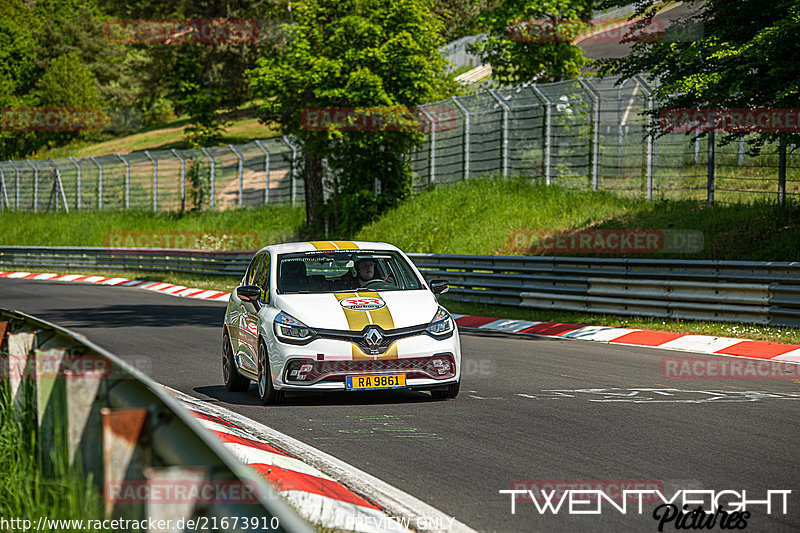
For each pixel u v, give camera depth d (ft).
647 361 112.98
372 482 54.39
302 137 304.30
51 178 487.61
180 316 182.39
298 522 23.13
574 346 130.82
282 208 385.70
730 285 138.51
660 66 158.92
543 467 57.72
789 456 60.23
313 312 82.58
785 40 137.90
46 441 42.09
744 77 143.84
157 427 30.99
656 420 73.56
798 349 117.29
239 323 92.53
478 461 59.52
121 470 31.27
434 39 310.86
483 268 191.31
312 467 58.08
